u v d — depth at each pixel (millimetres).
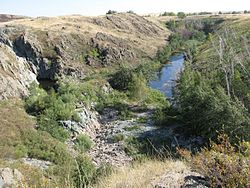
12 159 27875
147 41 115938
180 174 7816
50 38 88688
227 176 6469
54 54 83188
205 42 94000
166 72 78438
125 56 92562
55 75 75062
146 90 58844
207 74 42031
